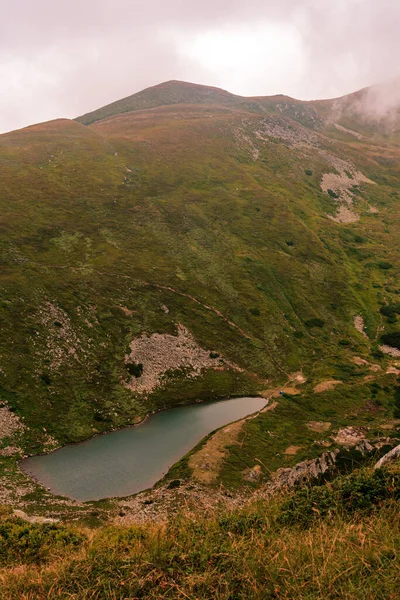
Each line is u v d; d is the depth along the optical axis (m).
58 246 110.00
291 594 8.30
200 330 100.19
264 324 107.12
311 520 12.05
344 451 57.59
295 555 9.30
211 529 11.70
